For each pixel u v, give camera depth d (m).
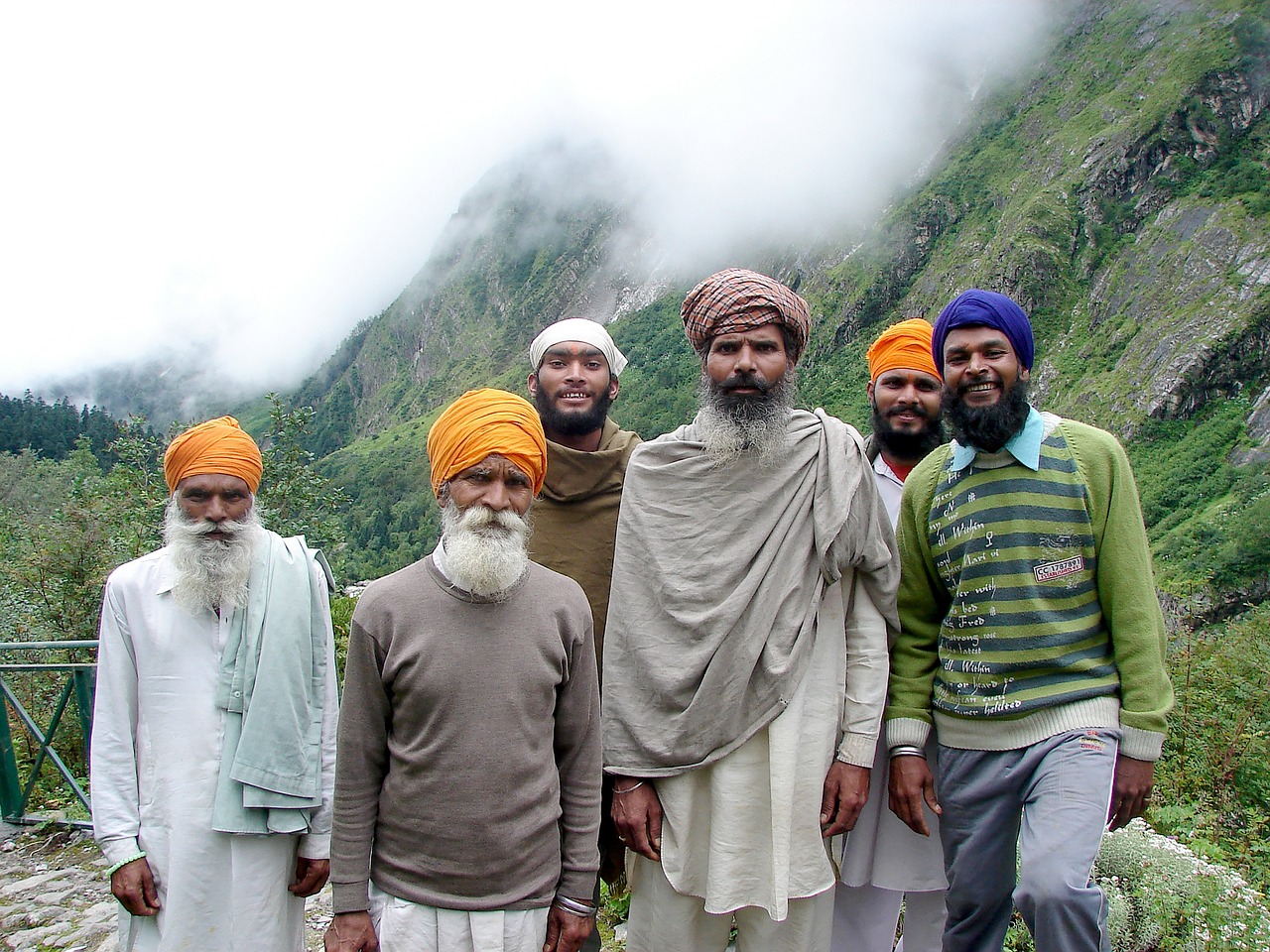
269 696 2.26
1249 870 4.23
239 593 2.31
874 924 2.68
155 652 2.27
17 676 6.61
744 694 2.30
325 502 10.33
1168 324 69.56
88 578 7.45
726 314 2.44
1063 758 2.12
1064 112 110.69
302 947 2.44
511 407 2.22
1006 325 2.28
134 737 2.29
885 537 2.44
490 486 2.13
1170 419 63.59
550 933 2.12
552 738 2.13
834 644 2.41
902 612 2.55
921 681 2.48
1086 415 68.69
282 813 2.26
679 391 94.81
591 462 2.86
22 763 5.58
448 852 1.98
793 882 2.29
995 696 2.25
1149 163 89.19
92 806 2.21
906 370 2.93
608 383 3.00
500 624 2.07
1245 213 76.06
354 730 2.05
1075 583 2.22
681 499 2.48
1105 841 3.54
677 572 2.40
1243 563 27.16
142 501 9.05
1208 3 102.50
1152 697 2.09
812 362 105.56
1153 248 80.81
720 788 2.31
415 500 74.44
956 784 2.34
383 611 2.06
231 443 2.39
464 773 1.99
